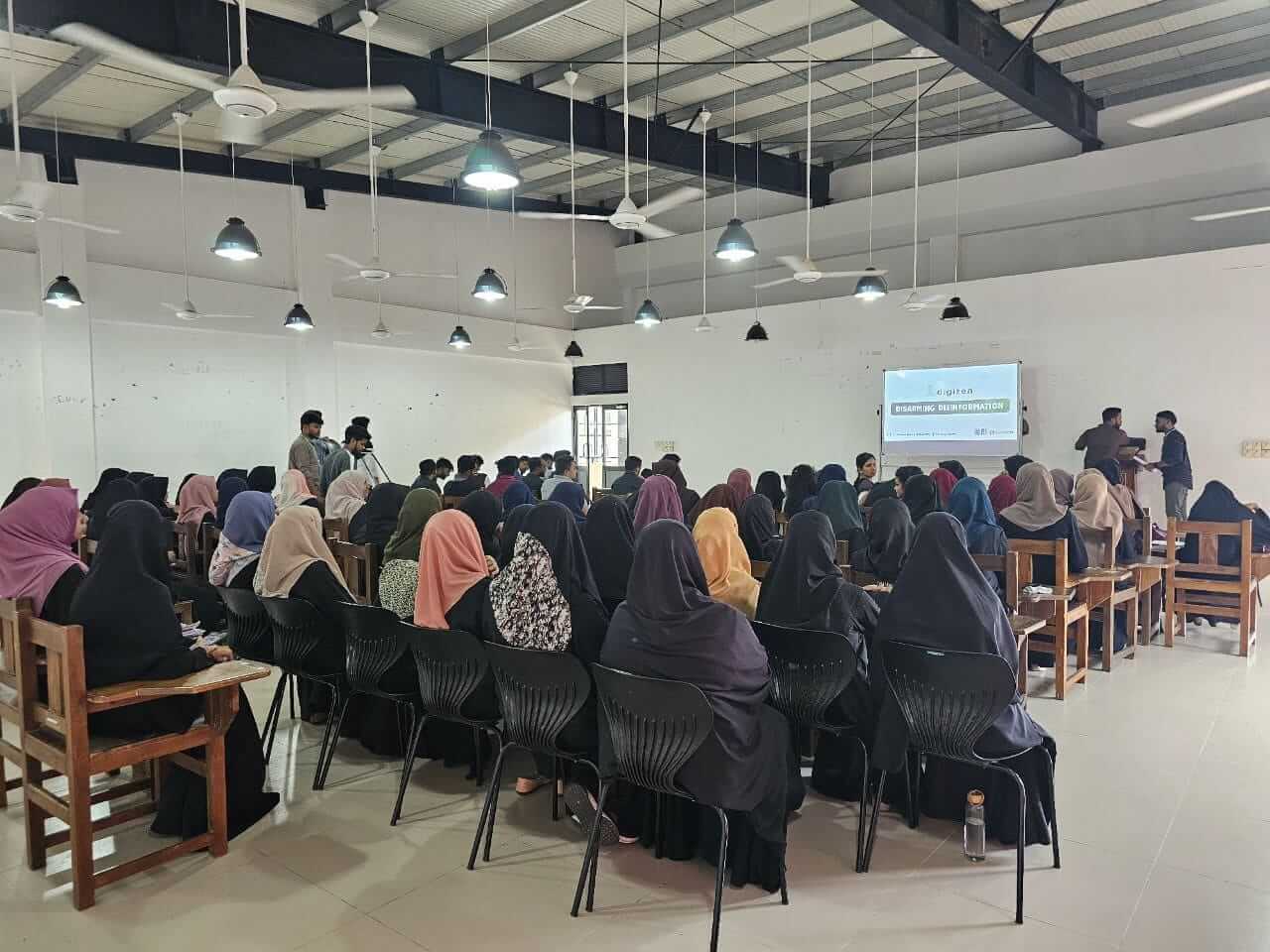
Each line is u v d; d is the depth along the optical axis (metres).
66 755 2.25
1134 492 7.06
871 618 2.92
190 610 3.47
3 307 7.42
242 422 9.09
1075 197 7.89
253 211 9.20
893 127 8.41
